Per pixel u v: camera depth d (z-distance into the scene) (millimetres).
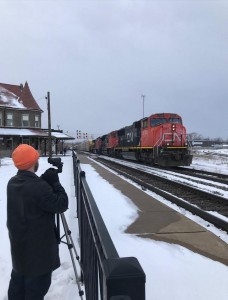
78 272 5504
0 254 6473
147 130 30297
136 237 7336
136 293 1906
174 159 27812
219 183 17469
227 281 5203
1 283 5293
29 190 3715
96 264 3133
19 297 4059
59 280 5320
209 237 7273
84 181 5320
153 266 5766
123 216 9234
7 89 53781
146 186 15320
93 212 3498
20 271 3795
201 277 5344
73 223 8523
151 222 8539
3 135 47156
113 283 1896
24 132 49750
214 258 6098
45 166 29641
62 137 59688
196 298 4723
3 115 48719
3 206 10758
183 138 28156
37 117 53219
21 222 3729
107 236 2662
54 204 3766
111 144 53344
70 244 4727
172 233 7578
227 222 7891
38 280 3828
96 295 3217
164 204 10961
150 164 31891
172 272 5531
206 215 8945
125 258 2020
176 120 29703
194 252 6391
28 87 54062
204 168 29125
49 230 3842
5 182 17047
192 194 13812
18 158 3805
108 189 14648
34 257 3729
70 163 34906
